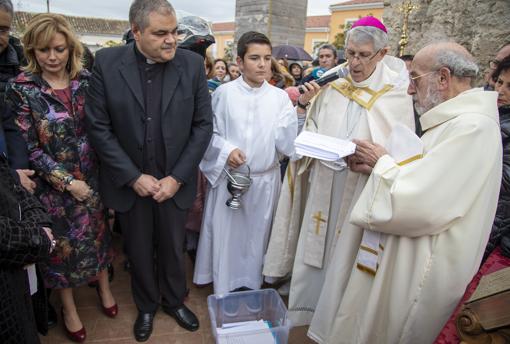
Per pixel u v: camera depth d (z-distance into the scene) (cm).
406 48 385
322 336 205
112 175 204
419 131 218
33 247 115
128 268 304
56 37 189
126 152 207
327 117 216
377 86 203
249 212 254
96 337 229
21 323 119
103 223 225
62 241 208
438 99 158
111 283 286
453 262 148
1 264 110
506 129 181
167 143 205
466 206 142
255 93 245
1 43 212
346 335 185
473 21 294
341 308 184
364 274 178
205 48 328
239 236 261
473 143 140
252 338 219
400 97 198
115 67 196
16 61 244
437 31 338
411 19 378
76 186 203
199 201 306
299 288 235
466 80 153
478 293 119
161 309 255
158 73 203
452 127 147
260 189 251
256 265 262
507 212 175
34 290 171
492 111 146
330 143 179
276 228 246
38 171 201
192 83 209
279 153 259
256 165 246
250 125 243
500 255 168
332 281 198
